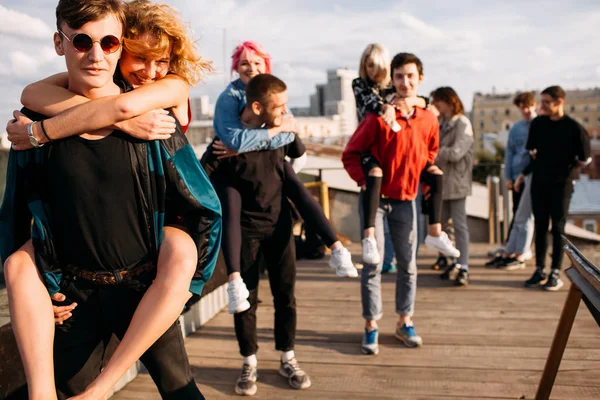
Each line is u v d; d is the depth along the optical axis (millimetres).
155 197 1560
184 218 1670
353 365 3277
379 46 3357
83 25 1440
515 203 5727
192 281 1655
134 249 1564
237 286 2723
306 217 2877
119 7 1514
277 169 2812
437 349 3480
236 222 2750
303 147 2951
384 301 4551
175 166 1579
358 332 3836
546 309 4238
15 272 1497
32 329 1461
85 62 1465
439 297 4637
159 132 1501
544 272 4918
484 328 3850
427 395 2869
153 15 1574
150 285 1604
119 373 1473
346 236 7512
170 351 1708
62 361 1624
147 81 1656
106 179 1486
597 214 42812
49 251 1523
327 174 7543
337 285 5090
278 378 3119
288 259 2918
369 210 3172
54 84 1573
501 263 5562
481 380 3023
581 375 3043
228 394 2957
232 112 2854
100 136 1481
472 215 7273
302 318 4176
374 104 3191
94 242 1520
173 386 1720
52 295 1557
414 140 3182
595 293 1868
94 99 1501
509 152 5812
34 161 1499
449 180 4898
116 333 1666
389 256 5477
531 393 2857
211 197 1649
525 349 3443
